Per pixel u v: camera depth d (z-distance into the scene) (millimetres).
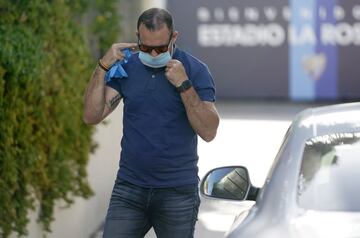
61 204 18016
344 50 41000
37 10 16422
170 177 11305
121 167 11492
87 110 11500
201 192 10648
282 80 41656
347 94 41125
